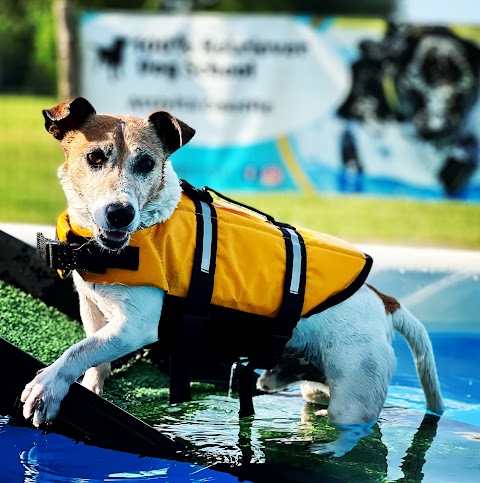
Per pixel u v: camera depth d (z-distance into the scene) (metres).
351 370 0.90
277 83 2.41
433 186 2.45
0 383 0.84
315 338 0.91
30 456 0.82
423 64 2.39
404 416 1.00
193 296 0.85
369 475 0.82
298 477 0.81
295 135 2.43
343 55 2.39
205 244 0.86
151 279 0.82
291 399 1.06
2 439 0.85
